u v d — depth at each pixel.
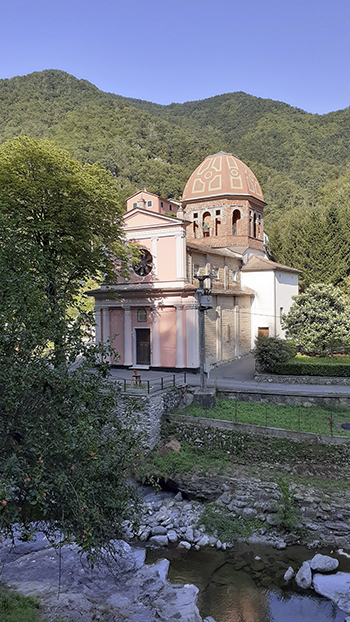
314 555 16.80
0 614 10.83
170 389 26.25
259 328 44.00
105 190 27.73
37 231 24.28
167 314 34.44
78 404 10.90
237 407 26.05
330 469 20.75
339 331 31.48
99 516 10.38
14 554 15.60
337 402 25.62
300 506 18.77
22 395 10.45
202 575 15.81
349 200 61.00
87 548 9.35
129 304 35.66
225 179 45.25
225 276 40.78
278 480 20.16
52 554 15.53
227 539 18.05
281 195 102.25
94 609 12.12
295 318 34.31
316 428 22.42
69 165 26.36
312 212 52.56
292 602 14.25
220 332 38.31
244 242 45.34
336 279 50.50
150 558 16.97
